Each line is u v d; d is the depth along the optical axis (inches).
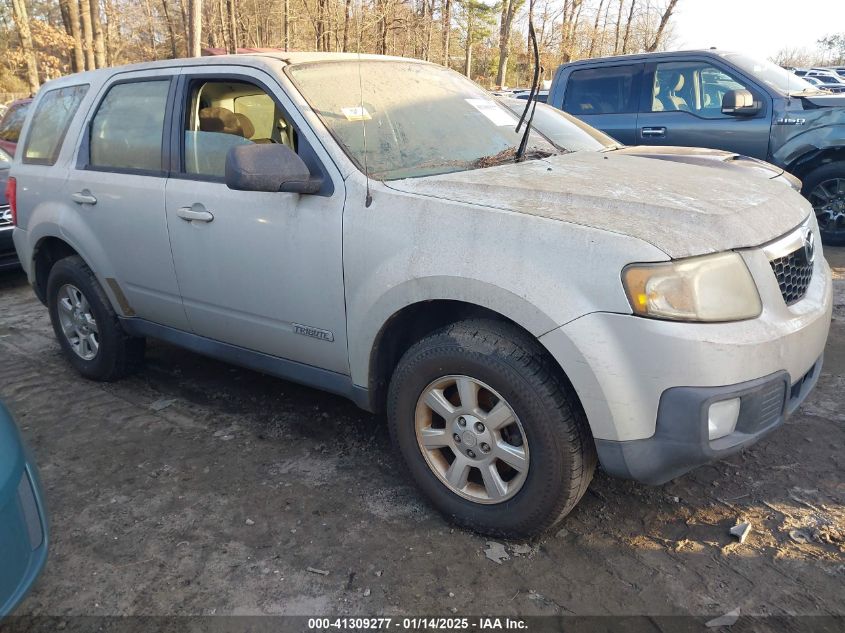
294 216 119.6
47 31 904.3
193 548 109.4
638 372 89.7
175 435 147.3
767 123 275.1
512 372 97.3
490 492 106.0
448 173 119.4
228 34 855.7
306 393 165.2
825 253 270.5
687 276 88.9
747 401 92.0
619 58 312.7
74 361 179.5
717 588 96.4
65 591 101.3
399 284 106.0
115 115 157.8
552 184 108.4
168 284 146.8
